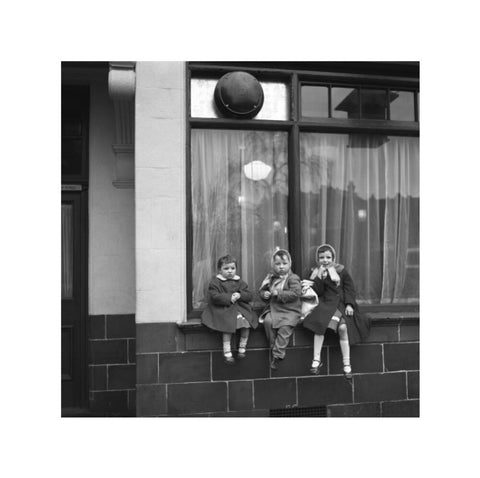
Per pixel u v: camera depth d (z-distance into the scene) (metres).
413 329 4.26
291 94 4.25
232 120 4.14
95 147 4.83
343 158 4.45
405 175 4.53
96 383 4.75
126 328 4.80
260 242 4.26
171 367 3.88
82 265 4.89
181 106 3.97
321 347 4.06
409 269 4.50
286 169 4.32
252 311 3.90
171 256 3.91
